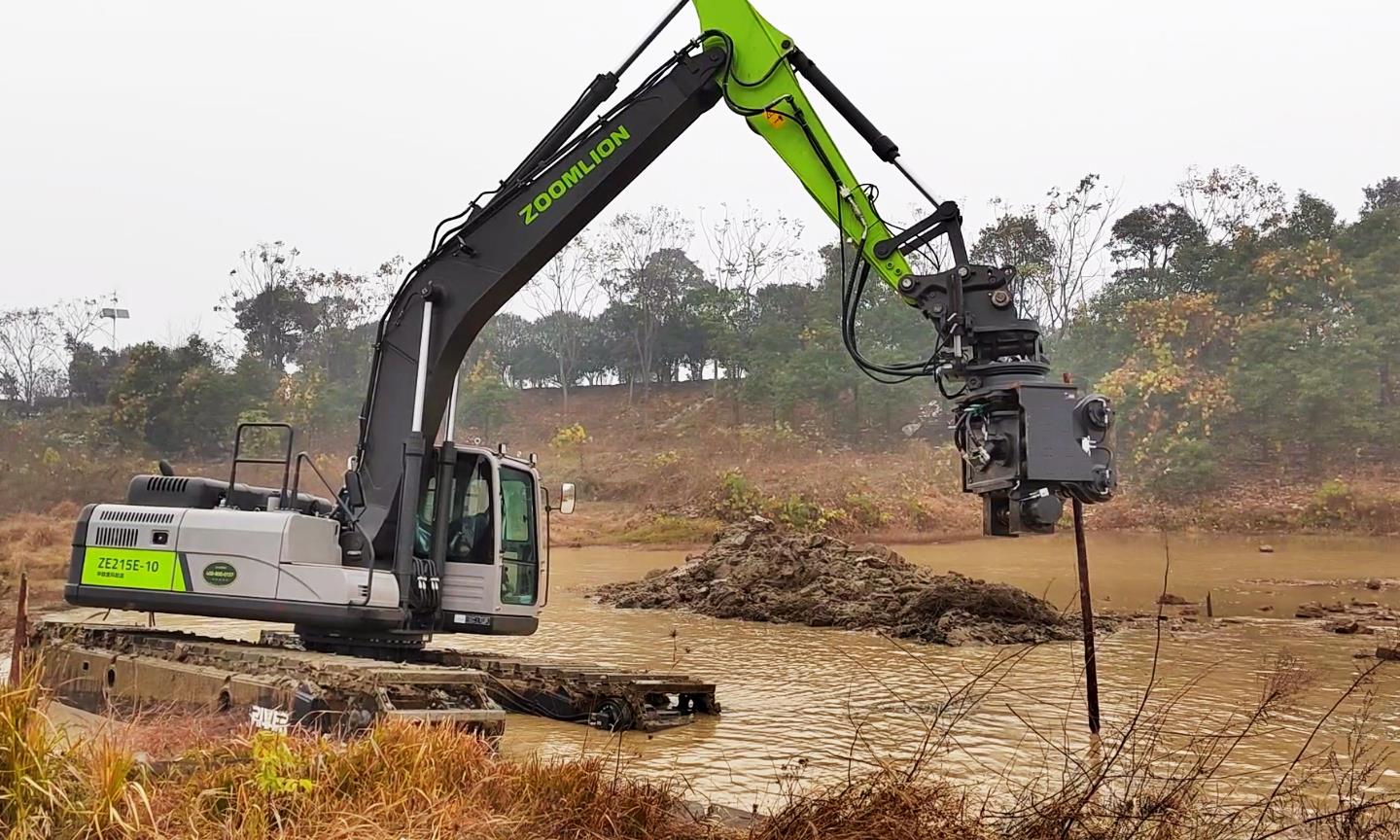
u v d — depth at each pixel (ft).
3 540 79.10
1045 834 15.44
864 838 14.89
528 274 29.50
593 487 143.43
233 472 29.55
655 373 215.10
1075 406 20.49
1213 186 174.40
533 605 30.35
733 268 203.51
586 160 29.04
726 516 114.21
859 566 55.83
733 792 20.72
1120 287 174.09
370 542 27.91
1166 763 22.61
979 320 22.52
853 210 26.18
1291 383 127.95
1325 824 17.46
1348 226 154.92
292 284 204.23
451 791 15.35
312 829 13.37
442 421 29.94
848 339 25.54
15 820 12.44
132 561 27.17
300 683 22.16
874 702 30.68
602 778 16.61
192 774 14.69
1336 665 35.73
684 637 45.14
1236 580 65.00
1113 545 93.76
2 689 14.08
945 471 130.72
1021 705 29.76
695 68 28.40
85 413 176.24
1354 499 110.01
